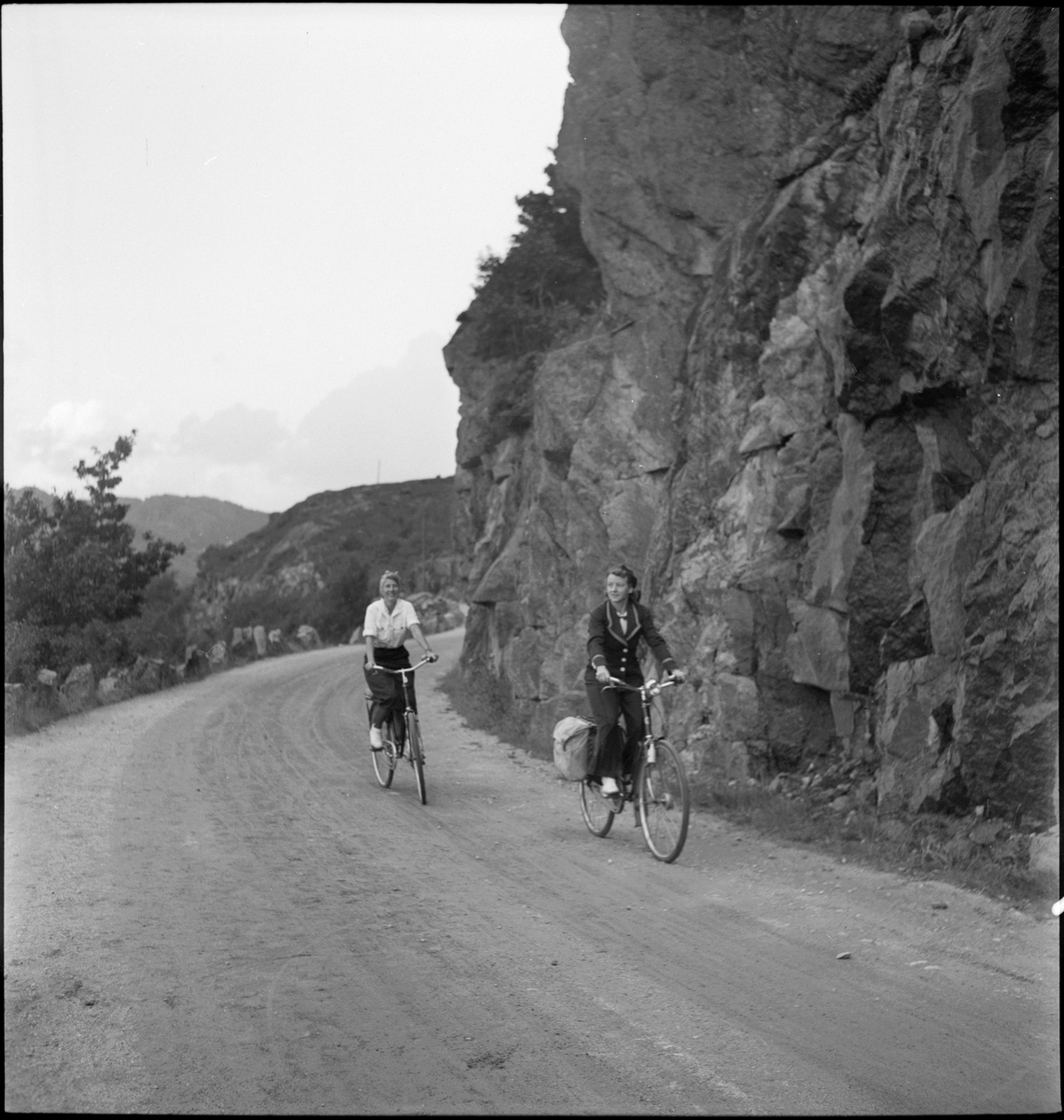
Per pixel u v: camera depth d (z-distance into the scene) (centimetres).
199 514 14300
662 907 632
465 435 3072
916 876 700
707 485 1363
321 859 750
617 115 1692
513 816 950
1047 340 789
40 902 613
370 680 1062
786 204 1310
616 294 1745
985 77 821
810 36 1340
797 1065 399
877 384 1025
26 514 2311
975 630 818
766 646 1160
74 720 1619
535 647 1773
